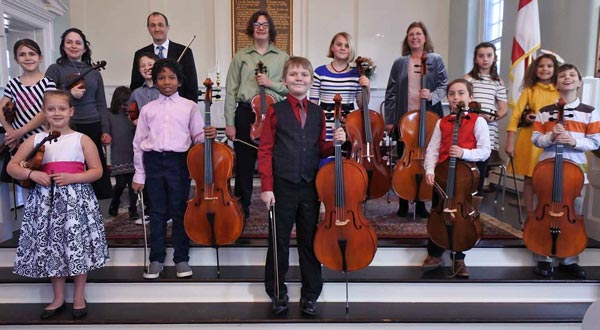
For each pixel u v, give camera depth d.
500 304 2.54
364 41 6.18
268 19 2.99
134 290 2.56
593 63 3.66
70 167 2.32
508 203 4.05
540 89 3.08
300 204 2.24
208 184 2.37
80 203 2.30
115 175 3.46
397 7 6.17
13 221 3.18
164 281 2.55
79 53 2.97
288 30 6.14
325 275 2.61
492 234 2.96
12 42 5.32
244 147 3.04
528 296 2.57
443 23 6.23
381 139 2.91
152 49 3.14
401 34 6.20
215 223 2.39
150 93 2.92
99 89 3.07
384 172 2.86
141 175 2.53
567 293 2.58
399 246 2.77
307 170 2.20
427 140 2.90
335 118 2.18
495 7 5.38
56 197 2.25
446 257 2.81
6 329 2.32
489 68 3.33
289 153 2.18
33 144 2.32
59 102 2.29
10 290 2.58
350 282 2.54
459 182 2.40
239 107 3.02
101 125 3.07
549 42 4.27
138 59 3.12
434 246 2.65
